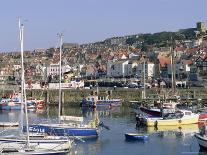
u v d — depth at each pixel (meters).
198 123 83.12
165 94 118.56
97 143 64.69
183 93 133.75
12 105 123.62
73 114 108.50
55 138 55.91
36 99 131.00
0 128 75.56
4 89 148.75
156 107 97.88
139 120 83.62
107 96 135.12
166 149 60.16
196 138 62.28
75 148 59.75
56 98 136.50
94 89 140.88
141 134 68.44
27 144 51.91
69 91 137.88
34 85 146.62
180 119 82.00
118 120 94.38
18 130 69.94
